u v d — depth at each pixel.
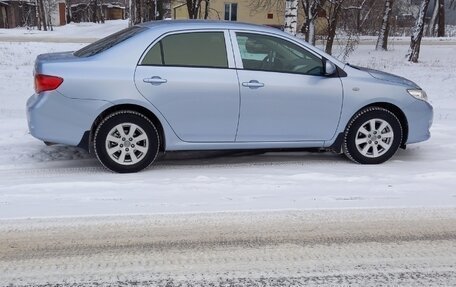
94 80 5.40
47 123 5.42
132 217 4.46
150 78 5.49
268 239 4.11
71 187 5.16
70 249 3.89
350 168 6.04
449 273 3.61
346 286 3.41
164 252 3.86
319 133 6.00
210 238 4.11
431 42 30.28
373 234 4.23
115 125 5.54
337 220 4.49
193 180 5.47
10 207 4.63
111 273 3.53
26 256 3.77
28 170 5.81
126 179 5.47
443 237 4.21
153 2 20.84
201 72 5.62
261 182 5.44
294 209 4.71
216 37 5.73
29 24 54.22
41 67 5.45
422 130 6.32
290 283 3.43
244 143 5.87
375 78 6.12
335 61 6.02
